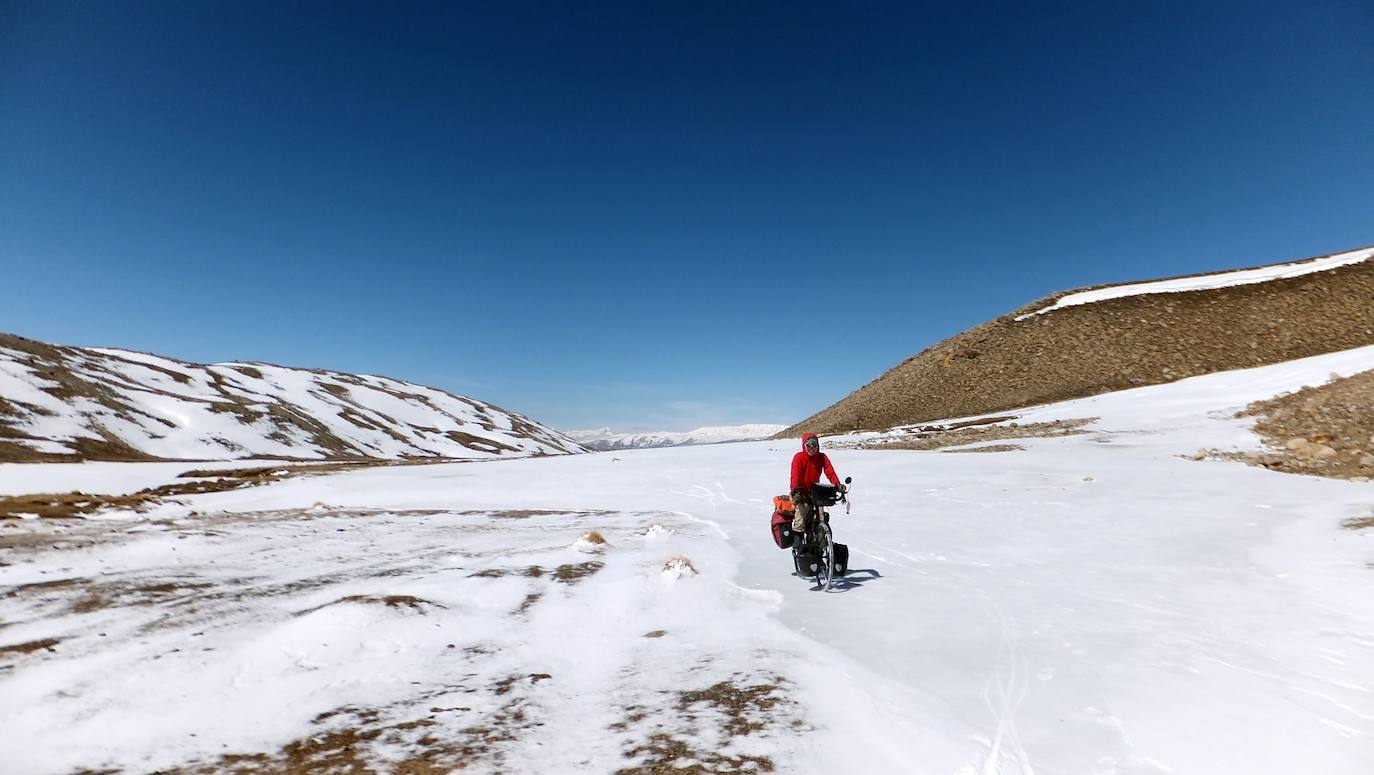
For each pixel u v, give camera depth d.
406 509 20.20
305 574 9.04
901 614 6.70
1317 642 5.29
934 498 16.39
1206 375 48.72
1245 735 3.77
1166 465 20.97
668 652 5.68
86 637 5.96
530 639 6.10
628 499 20.58
